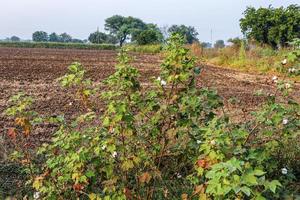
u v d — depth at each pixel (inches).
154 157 181.8
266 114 179.5
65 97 463.8
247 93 550.6
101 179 186.1
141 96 182.9
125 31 3489.2
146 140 181.6
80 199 182.1
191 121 178.4
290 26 1168.8
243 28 1299.2
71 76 177.9
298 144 237.9
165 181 196.5
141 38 2231.8
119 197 163.5
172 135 175.2
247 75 830.5
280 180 193.5
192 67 177.6
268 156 181.5
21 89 527.5
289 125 186.4
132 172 190.7
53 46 2738.7
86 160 167.5
